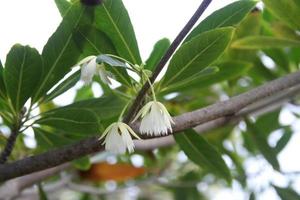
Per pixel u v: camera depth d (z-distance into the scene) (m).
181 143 0.65
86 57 0.52
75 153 0.53
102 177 0.95
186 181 1.04
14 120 0.56
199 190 1.12
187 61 0.52
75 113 0.57
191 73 0.53
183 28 0.48
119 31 0.56
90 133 0.59
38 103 0.57
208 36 0.51
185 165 1.09
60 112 0.57
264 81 0.84
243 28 0.74
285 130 0.93
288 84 0.57
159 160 1.02
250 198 0.90
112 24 0.56
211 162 0.66
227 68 0.69
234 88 0.86
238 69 0.70
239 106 0.56
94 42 0.55
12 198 0.78
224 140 0.95
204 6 0.47
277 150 0.86
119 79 0.55
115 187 1.07
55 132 0.67
